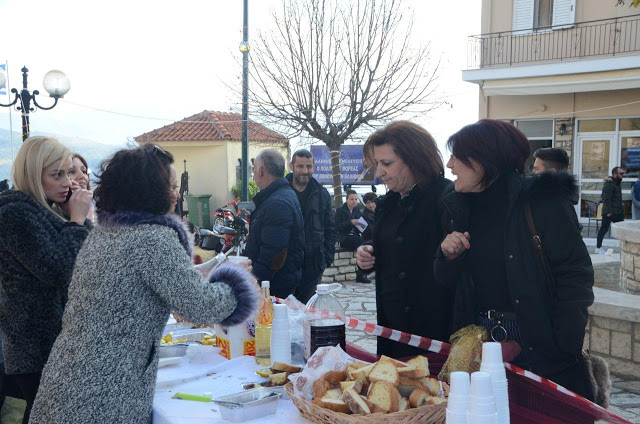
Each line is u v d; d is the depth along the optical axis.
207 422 1.75
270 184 3.85
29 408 2.44
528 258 1.95
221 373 2.20
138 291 1.70
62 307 2.40
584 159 13.95
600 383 2.11
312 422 1.73
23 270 2.33
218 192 22.64
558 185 1.95
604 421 1.79
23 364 2.36
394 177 2.47
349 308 7.18
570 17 13.91
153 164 1.80
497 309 2.09
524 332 1.96
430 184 2.47
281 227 3.68
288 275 3.87
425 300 2.47
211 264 2.69
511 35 14.60
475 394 1.29
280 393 1.93
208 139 22.36
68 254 2.28
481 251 2.09
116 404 1.65
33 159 2.41
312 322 2.19
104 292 1.69
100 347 1.66
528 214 1.97
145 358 1.73
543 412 1.87
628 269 6.34
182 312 1.72
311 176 4.59
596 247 11.08
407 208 2.50
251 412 1.76
